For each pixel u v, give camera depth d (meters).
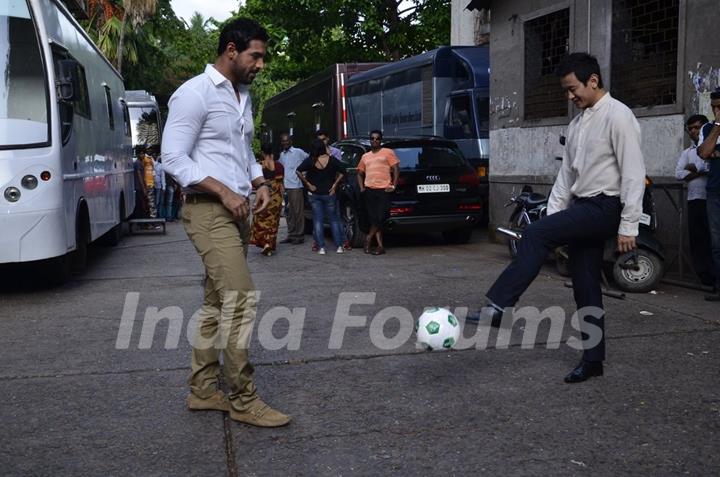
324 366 5.17
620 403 4.31
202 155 3.96
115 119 13.54
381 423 4.07
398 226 11.72
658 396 4.42
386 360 5.29
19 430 4.06
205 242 3.96
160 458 3.65
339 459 3.61
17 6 8.18
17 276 9.60
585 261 4.65
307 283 8.62
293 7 27.66
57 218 8.10
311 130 22.59
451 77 15.25
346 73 19.92
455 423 4.05
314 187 11.53
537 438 3.82
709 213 7.16
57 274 8.70
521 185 11.67
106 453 3.73
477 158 14.68
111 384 4.86
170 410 4.34
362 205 11.78
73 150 8.91
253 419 4.05
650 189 7.84
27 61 8.11
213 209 3.94
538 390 4.57
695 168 7.64
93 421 4.18
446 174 11.91
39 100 8.08
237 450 3.74
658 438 3.79
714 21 7.95
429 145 12.09
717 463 3.49
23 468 3.56
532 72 11.39
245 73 4.00
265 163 11.44
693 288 7.89
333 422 4.10
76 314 7.14
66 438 3.94
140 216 17.52
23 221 7.87
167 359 5.45
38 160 7.96
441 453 3.66
